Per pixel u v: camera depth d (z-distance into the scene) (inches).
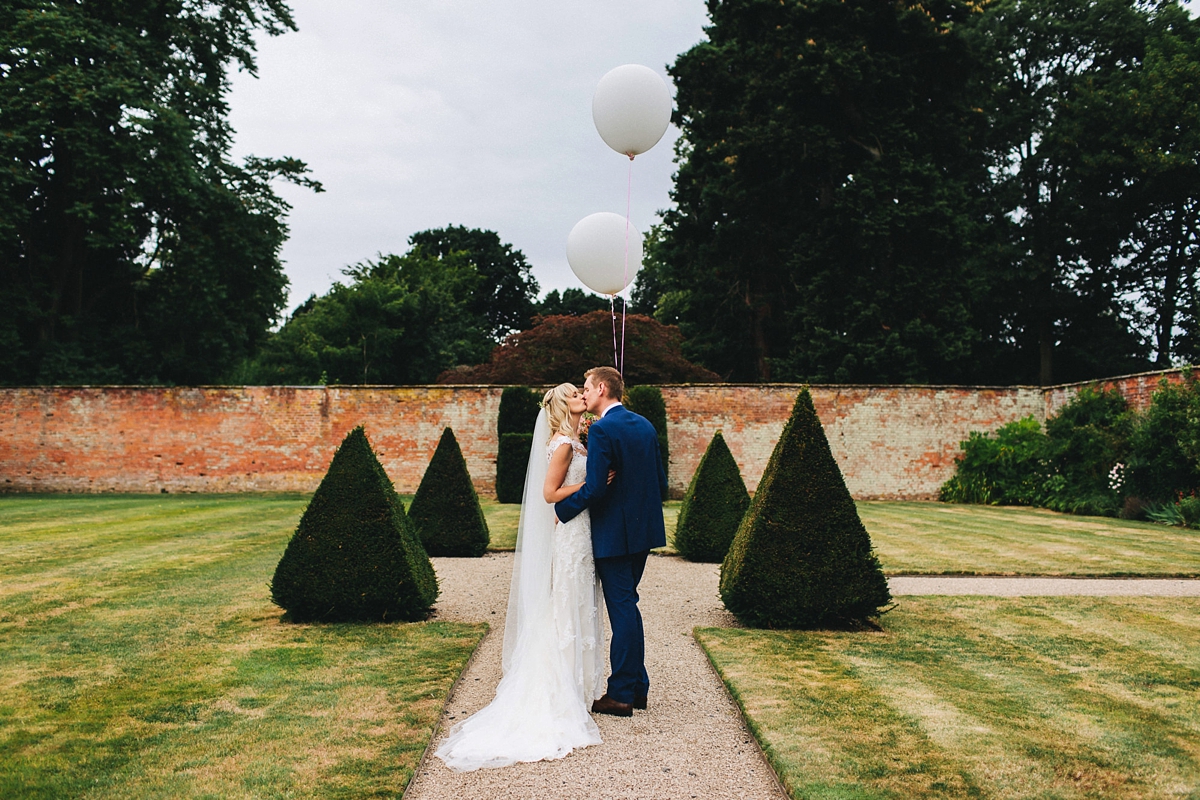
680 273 1080.8
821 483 212.2
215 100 826.2
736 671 168.2
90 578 273.1
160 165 716.0
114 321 880.9
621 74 310.2
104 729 132.5
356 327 1275.8
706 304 1083.3
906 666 172.9
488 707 141.5
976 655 182.5
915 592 262.2
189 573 283.3
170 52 784.9
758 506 217.3
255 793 108.4
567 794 111.8
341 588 208.8
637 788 114.1
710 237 1034.7
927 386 677.3
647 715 146.1
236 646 185.8
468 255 1753.2
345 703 146.3
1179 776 116.3
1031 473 626.8
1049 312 1045.8
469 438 673.0
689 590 269.3
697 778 117.9
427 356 1322.6
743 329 1075.9
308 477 674.2
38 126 661.3
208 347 842.8
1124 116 927.0
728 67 904.9
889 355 824.9
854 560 207.3
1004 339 1107.9
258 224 840.3
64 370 746.2
